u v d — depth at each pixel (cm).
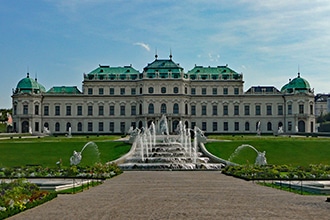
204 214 3316
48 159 9575
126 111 19675
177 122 19225
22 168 7506
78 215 3291
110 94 19662
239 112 19875
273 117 19900
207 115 19788
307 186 5034
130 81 19625
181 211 3456
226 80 19812
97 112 19712
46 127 19675
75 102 19725
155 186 5419
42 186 5434
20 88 19425
